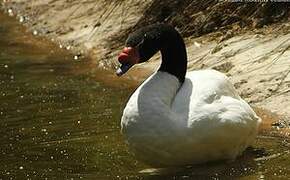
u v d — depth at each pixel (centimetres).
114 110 1328
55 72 1619
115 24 1842
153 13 1772
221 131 993
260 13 1603
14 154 1135
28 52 1811
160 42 1043
